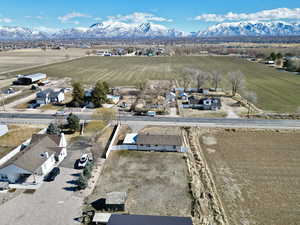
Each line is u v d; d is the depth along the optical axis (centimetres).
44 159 4166
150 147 4969
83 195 3603
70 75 13600
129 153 4872
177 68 15612
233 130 5912
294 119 6569
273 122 6372
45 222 3088
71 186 3819
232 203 3444
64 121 6494
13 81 11881
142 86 10162
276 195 3591
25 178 4034
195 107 7750
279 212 3262
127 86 10862
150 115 7025
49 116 6981
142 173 4166
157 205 3384
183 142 5341
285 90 9650
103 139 5519
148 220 2819
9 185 3838
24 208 3334
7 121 6562
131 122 6506
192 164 4441
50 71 14838
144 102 8362
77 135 5728
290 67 14275
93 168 4306
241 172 4188
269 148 5019
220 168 4322
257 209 3322
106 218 3080
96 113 7169
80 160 4478
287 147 5047
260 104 7944
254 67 15788
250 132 5809
